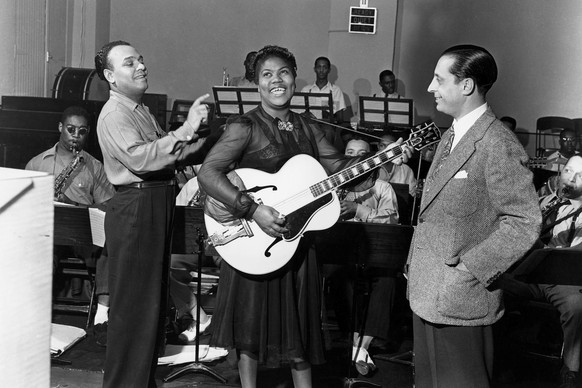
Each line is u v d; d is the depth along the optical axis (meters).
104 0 9.91
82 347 4.10
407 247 3.63
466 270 2.35
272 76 2.90
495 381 3.97
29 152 6.43
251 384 2.96
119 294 3.03
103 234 3.75
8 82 7.65
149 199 3.03
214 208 2.90
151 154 2.89
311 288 2.98
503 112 9.86
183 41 10.23
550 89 9.57
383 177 5.30
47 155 4.96
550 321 4.59
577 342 3.83
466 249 2.36
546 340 4.61
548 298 3.97
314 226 2.90
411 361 4.12
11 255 0.82
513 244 2.25
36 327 0.85
